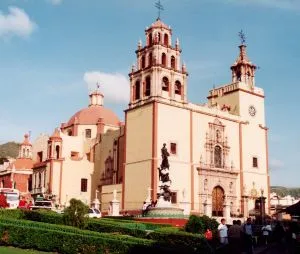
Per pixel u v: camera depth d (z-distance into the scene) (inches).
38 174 3425.2
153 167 2554.1
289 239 1434.5
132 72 2898.6
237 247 1063.0
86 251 909.8
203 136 2861.7
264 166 3184.1
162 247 917.8
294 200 5172.2
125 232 1220.5
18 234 970.1
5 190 2268.7
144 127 2699.3
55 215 1302.9
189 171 2723.9
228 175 2935.5
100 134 3481.8
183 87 2834.6
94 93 4178.2
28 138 3853.3
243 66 3334.2
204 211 2581.2
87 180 3368.6
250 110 3218.5
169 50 2844.5
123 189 2746.1
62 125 4069.9
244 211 2945.4
